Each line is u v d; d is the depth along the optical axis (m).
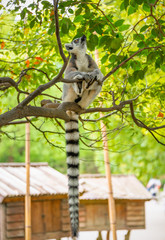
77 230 6.50
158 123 9.17
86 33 7.18
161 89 8.77
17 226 12.32
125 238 15.42
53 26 6.97
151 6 6.41
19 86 8.82
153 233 23.42
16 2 7.05
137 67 7.54
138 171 23.97
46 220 13.10
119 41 6.33
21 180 13.17
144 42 7.03
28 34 8.66
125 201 15.25
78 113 7.48
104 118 8.63
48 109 6.45
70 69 7.90
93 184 15.70
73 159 7.24
